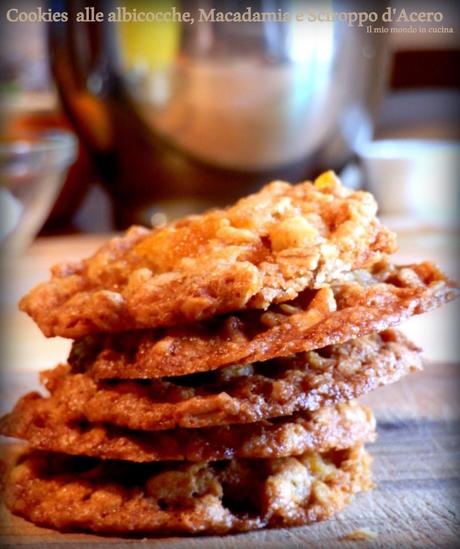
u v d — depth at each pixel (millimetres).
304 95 344
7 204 365
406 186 437
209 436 161
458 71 529
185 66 337
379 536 162
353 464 178
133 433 164
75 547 159
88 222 469
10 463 191
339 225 167
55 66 360
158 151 357
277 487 165
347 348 171
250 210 173
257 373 165
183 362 156
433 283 173
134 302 161
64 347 285
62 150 372
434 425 214
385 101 535
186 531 161
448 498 177
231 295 154
